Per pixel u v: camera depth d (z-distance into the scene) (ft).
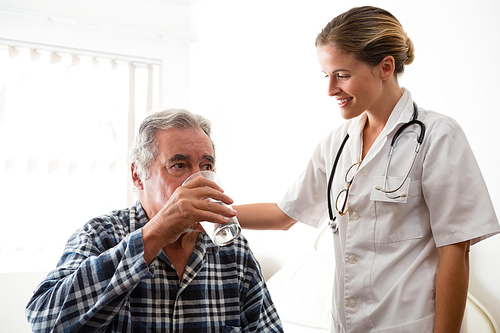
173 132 3.22
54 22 12.05
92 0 12.48
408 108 3.95
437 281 3.51
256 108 10.62
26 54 11.80
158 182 3.26
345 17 3.75
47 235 11.69
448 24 6.25
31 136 11.63
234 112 11.62
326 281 6.80
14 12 11.58
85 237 3.16
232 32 11.64
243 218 4.87
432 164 3.60
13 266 11.29
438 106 6.49
